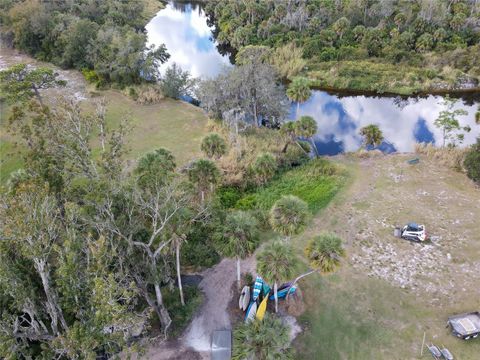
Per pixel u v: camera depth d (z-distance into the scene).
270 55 77.88
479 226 38.03
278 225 28.11
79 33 74.31
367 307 30.12
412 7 91.25
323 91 74.38
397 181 45.56
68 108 29.89
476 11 89.56
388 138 57.91
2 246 20.39
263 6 97.00
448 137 53.34
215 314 29.75
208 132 56.31
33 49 82.56
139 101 65.50
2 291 21.09
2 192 20.92
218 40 97.31
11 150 49.16
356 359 26.39
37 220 19.33
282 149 51.31
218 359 25.64
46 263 20.75
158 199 25.45
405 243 36.38
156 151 36.16
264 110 60.44
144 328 26.31
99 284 17.89
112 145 30.17
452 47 77.88
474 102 69.06
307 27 89.56
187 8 131.38
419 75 71.62
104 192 24.12
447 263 33.97
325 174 47.16
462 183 44.78
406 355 26.47
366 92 72.44
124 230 24.88
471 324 27.30
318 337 27.92
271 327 23.66
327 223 39.19
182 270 33.75
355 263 34.28
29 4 79.12
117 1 100.12
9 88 54.47
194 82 66.94
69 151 27.55
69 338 17.61
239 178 45.00
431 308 29.86
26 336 19.44
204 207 32.44
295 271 26.00
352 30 85.81
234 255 27.45
